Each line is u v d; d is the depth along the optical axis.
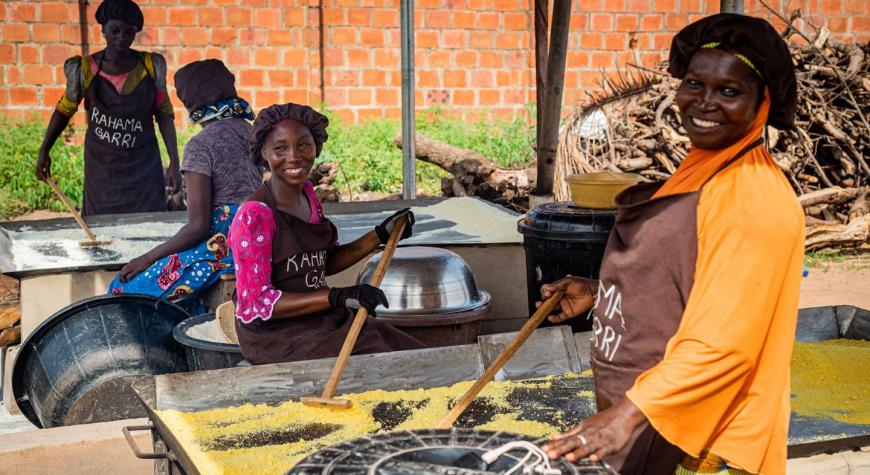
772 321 2.04
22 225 6.50
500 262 5.50
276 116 3.48
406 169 8.02
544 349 3.61
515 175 9.60
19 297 5.30
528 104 12.71
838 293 7.52
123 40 6.75
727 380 1.95
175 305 4.47
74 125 11.43
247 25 11.89
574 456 1.89
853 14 13.09
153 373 4.23
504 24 12.54
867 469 2.84
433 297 4.27
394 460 1.83
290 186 3.58
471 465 1.81
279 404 3.22
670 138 9.26
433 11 12.34
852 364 3.63
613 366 2.21
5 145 10.92
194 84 4.87
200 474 2.53
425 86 12.47
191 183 4.82
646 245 2.11
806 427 3.02
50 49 11.28
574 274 4.46
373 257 4.51
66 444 3.21
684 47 2.11
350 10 12.16
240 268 3.49
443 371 3.48
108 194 6.98
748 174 2.02
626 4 12.70
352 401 3.24
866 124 9.53
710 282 1.96
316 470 1.78
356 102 12.33
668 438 1.97
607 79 10.27
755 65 2.01
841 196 9.27
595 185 4.45
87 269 4.93
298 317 3.59
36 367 4.24
